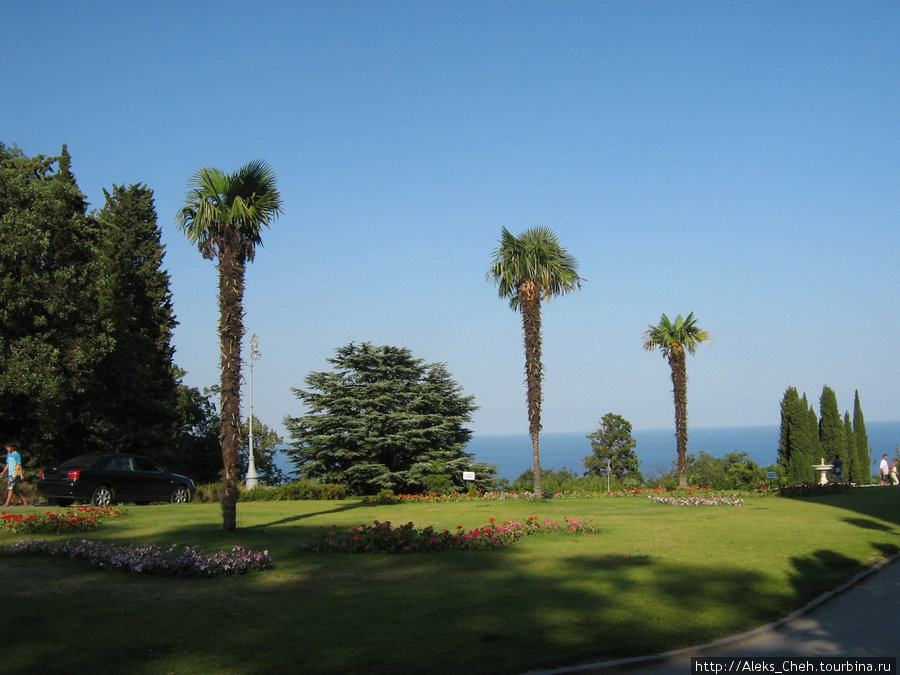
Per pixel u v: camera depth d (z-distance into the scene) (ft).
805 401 166.09
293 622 25.80
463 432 140.05
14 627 24.03
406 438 125.90
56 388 83.61
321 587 32.22
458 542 44.14
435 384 137.08
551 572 36.22
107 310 108.17
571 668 21.52
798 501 82.38
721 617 27.61
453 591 31.42
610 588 32.30
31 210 87.15
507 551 43.34
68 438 104.27
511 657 22.15
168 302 133.90
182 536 48.24
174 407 125.90
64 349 89.40
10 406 95.04
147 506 70.49
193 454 141.08
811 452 163.73
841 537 48.62
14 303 84.17
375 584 32.99
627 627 25.90
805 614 28.78
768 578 34.86
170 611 27.12
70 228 91.61
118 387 108.58
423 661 21.54
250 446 104.17
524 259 90.84
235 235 51.08
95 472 70.23
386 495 89.35
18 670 19.80
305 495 95.30
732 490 106.42
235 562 35.12
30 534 47.11
